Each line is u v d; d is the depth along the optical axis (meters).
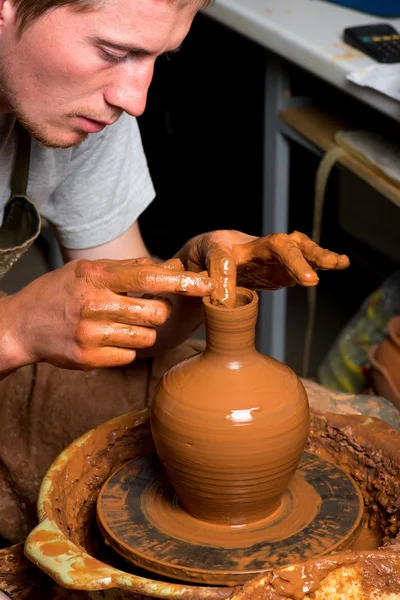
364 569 1.00
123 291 1.13
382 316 2.59
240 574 1.06
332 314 3.43
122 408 1.67
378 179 2.14
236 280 1.28
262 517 1.18
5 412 1.75
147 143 3.82
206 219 3.84
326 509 1.19
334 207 3.82
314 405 1.64
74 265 1.17
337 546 1.11
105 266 1.14
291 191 3.86
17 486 1.73
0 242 1.56
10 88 1.19
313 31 2.40
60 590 1.15
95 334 1.14
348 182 3.66
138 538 1.16
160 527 1.18
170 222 3.86
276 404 1.13
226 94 3.78
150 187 1.73
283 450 1.12
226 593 0.96
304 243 1.25
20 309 1.20
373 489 1.32
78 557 1.02
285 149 2.68
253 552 1.11
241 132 3.84
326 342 3.24
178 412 1.13
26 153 1.46
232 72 3.73
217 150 3.88
